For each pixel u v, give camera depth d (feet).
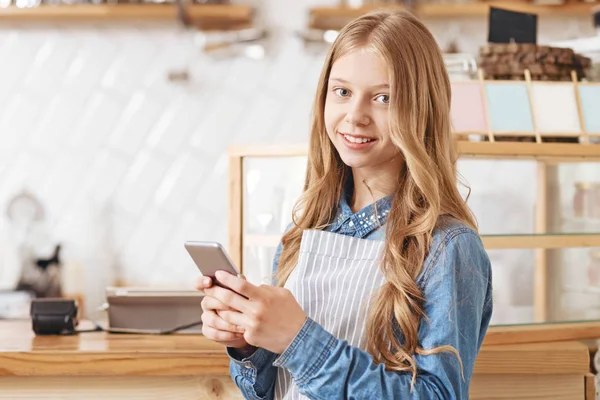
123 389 5.53
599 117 6.24
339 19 9.57
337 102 3.96
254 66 9.95
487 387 5.49
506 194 5.82
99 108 10.01
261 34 9.53
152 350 5.45
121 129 10.02
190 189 10.01
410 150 3.75
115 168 10.02
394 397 3.41
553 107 6.18
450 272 3.61
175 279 10.00
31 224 9.79
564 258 5.87
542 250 5.84
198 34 9.89
